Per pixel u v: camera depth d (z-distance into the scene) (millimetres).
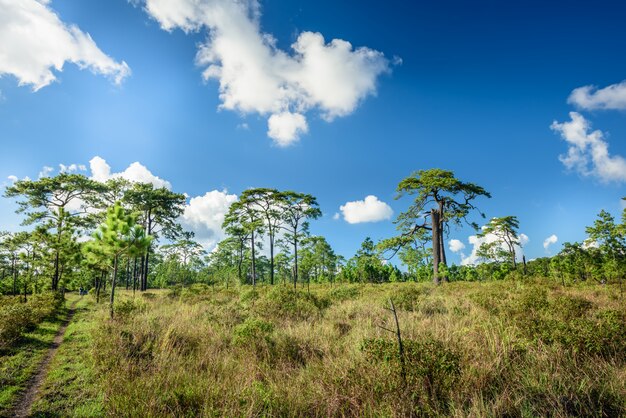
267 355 6367
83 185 31328
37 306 14641
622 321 6199
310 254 41000
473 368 4570
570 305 8219
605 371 4488
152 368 5660
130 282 50750
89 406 4852
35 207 30266
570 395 3996
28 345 8742
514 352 5090
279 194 38031
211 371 5723
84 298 27984
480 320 7312
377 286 24203
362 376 4672
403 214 33031
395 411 3848
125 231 11125
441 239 31688
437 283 26672
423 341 5340
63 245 21406
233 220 41688
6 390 5648
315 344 6730
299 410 4168
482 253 46469
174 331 7773
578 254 22484
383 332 6852
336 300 15445
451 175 30000
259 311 10977
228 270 42469
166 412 4094
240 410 4020
